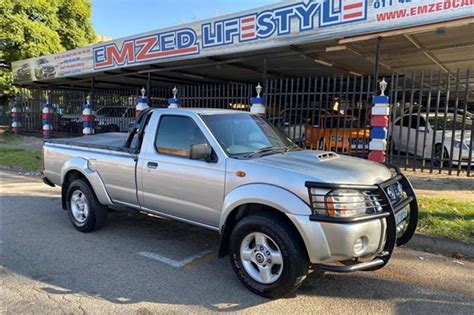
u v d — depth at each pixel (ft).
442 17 22.41
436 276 14.48
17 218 22.02
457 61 40.14
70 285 13.43
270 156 14.11
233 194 13.16
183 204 15.15
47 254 16.37
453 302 12.46
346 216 11.25
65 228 20.16
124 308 11.88
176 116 15.88
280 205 11.87
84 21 82.58
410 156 42.80
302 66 44.91
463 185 28.32
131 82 61.67
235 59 38.04
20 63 63.16
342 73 49.52
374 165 14.23
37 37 69.05
